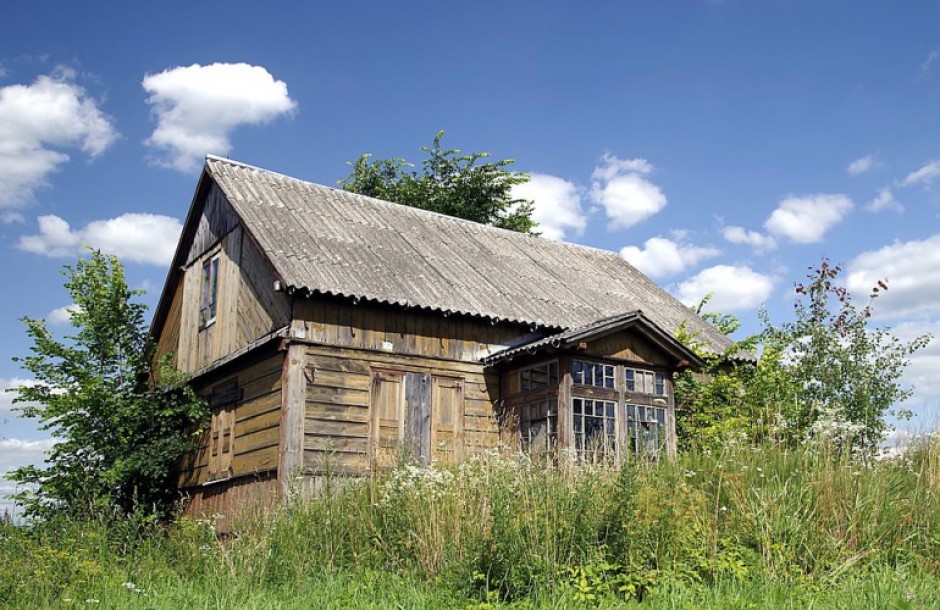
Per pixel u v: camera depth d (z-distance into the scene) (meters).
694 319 22.06
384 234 18.77
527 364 16.34
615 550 8.76
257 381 15.96
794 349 18.23
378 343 15.69
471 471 10.84
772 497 9.73
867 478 10.41
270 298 15.90
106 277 19.33
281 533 10.89
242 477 15.87
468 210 33.66
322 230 17.45
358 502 11.36
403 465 11.54
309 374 14.88
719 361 19.25
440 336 16.42
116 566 11.29
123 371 18.89
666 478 10.73
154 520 15.48
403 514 10.36
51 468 17.47
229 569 10.15
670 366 16.97
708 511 9.91
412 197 33.78
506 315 16.89
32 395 18.09
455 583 8.39
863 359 17.67
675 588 8.12
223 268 18.12
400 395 15.73
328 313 15.29
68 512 15.55
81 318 18.81
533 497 9.34
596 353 15.93
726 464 11.05
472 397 16.53
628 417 16.17
